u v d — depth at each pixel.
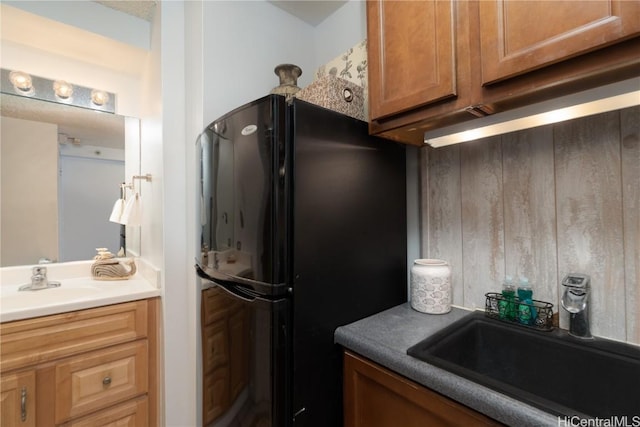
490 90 0.75
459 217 1.21
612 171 0.86
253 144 0.93
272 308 0.86
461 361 0.98
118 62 1.90
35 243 1.71
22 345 1.18
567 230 0.95
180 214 1.57
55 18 1.50
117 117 1.97
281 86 1.32
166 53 1.55
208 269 1.23
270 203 0.87
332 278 0.99
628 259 0.84
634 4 0.54
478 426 0.65
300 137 0.90
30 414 1.18
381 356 0.84
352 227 1.06
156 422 1.51
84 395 1.31
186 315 1.57
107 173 1.93
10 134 1.65
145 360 1.49
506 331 1.00
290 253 0.88
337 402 0.99
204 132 1.29
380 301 1.17
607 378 0.80
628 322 0.84
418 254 1.33
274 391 0.86
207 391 1.26
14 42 1.67
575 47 0.61
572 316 0.91
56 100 1.79
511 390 0.62
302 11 1.69
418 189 1.34
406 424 0.79
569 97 0.71
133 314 1.46
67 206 1.81
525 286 1.02
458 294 1.22
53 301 1.41
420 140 1.19
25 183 1.69
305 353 0.91
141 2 1.61
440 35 0.84
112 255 1.85
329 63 1.63
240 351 0.99
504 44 0.71
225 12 1.45
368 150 1.13
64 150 1.80
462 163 1.20
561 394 0.87
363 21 1.54
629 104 0.70
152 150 1.73
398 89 0.95
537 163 1.01
